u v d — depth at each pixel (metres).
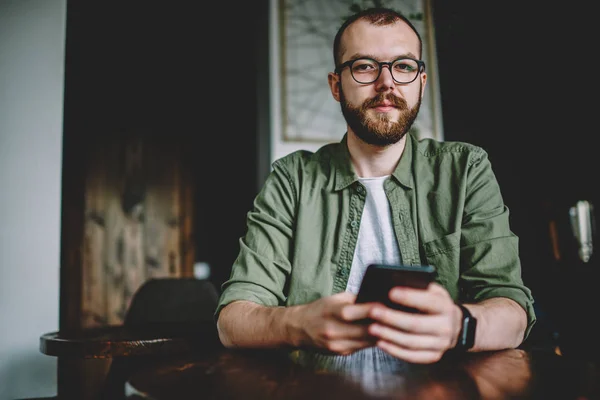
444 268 1.18
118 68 4.22
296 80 2.97
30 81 2.37
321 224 1.28
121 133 4.21
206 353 0.92
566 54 2.66
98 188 4.06
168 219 4.21
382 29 1.18
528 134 2.79
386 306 0.74
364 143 1.27
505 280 1.05
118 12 3.70
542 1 2.70
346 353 0.77
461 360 0.82
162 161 4.27
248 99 3.35
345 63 1.20
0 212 2.27
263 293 1.10
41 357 2.21
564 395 0.60
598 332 2.34
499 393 0.62
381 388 0.65
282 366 0.80
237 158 3.92
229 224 4.22
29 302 2.25
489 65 2.88
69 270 3.84
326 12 3.06
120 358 1.47
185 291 2.35
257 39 3.00
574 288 2.52
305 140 2.94
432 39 3.02
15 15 2.39
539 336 2.36
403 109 1.18
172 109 4.36
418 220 1.25
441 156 1.29
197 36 4.06
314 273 1.23
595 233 2.50
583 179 2.58
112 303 3.95
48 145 2.35
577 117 2.63
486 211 1.18
